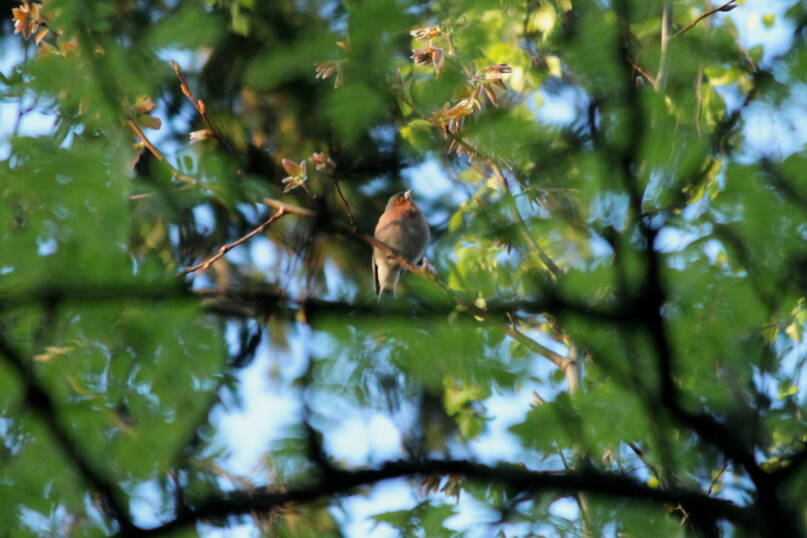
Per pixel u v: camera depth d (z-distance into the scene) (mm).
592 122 7578
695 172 7277
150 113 8633
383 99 7617
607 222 7309
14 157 6910
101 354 6938
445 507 7273
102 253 6926
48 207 6836
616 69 7535
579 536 7055
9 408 6652
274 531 6926
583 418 6984
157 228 9023
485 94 8242
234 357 7621
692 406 7094
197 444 7051
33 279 6816
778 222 6895
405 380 7266
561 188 7648
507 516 7168
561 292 7305
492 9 8766
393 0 7344
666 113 7406
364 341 7254
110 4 8000
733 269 7191
